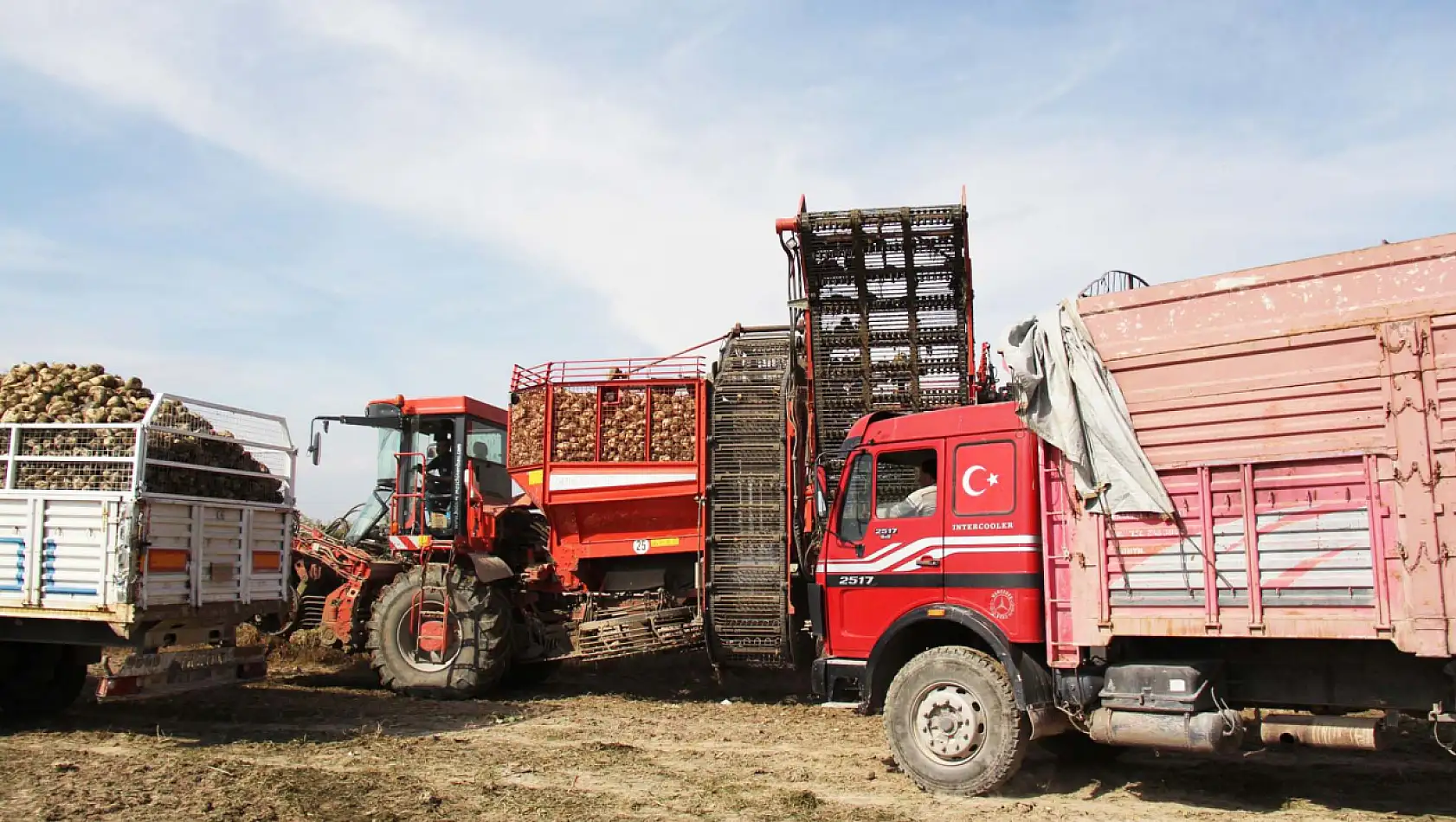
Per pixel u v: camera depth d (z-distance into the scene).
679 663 13.56
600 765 7.78
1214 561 6.16
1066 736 7.84
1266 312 6.12
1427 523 5.50
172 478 8.45
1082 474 6.62
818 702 11.12
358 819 6.16
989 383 10.74
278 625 12.77
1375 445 5.71
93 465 8.17
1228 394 6.19
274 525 9.59
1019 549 6.98
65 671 9.57
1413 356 5.64
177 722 9.37
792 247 10.77
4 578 8.19
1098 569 6.54
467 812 6.38
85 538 8.02
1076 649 6.63
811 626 9.62
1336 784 7.19
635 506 11.10
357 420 12.55
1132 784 7.22
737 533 10.41
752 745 8.65
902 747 7.16
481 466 12.90
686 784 7.19
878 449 8.01
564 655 11.91
